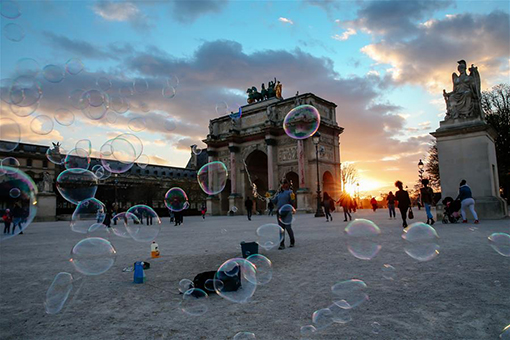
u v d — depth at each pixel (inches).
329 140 2783.0
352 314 222.8
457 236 553.9
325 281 311.4
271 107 2842.0
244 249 402.0
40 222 2146.9
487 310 217.9
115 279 353.7
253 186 3075.8
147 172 4763.8
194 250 558.3
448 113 959.6
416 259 389.1
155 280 346.3
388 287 280.8
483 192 894.4
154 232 848.3
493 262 349.7
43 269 424.2
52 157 599.8
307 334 194.1
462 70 951.6
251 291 286.4
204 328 210.2
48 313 247.9
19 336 205.5
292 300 260.5
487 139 912.3
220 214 3139.8
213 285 286.0
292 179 2878.9
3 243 773.9
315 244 566.6
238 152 3080.7
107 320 230.2
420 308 227.9
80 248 492.1
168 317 233.5
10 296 297.9
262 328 206.2
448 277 300.7
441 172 952.9
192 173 5452.8
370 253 434.9
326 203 1339.8
